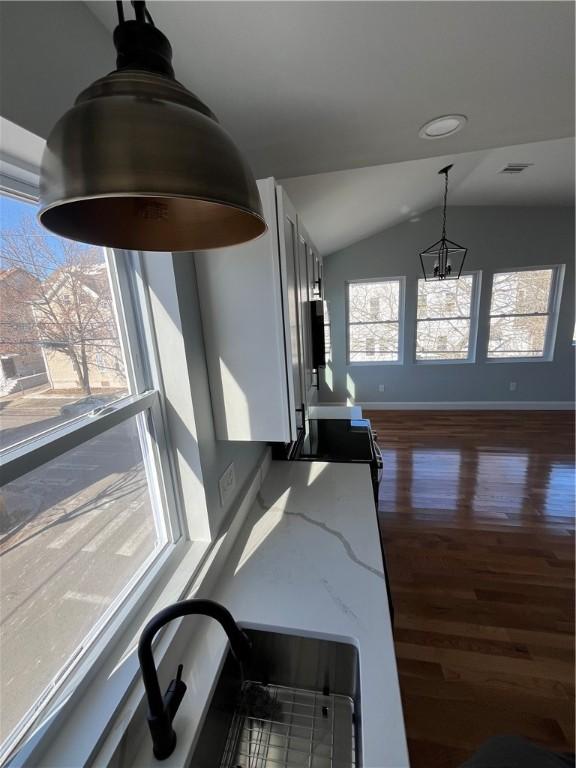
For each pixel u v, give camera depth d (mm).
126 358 919
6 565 571
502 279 4871
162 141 321
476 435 4332
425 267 5039
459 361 5273
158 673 750
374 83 1091
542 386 5086
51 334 697
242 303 1096
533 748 611
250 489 1450
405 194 3727
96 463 782
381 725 683
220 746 802
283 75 1027
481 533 2477
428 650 1632
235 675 903
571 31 890
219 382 1168
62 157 328
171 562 1021
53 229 451
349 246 5172
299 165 1736
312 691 932
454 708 1390
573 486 3072
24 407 635
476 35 898
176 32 826
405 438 4332
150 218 570
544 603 1882
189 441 1060
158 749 646
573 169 3309
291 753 833
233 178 360
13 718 577
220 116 1239
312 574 1070
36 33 588
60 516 681
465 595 1947
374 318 5418
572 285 4691
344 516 1360
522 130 1448
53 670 656
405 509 2803
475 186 3893
